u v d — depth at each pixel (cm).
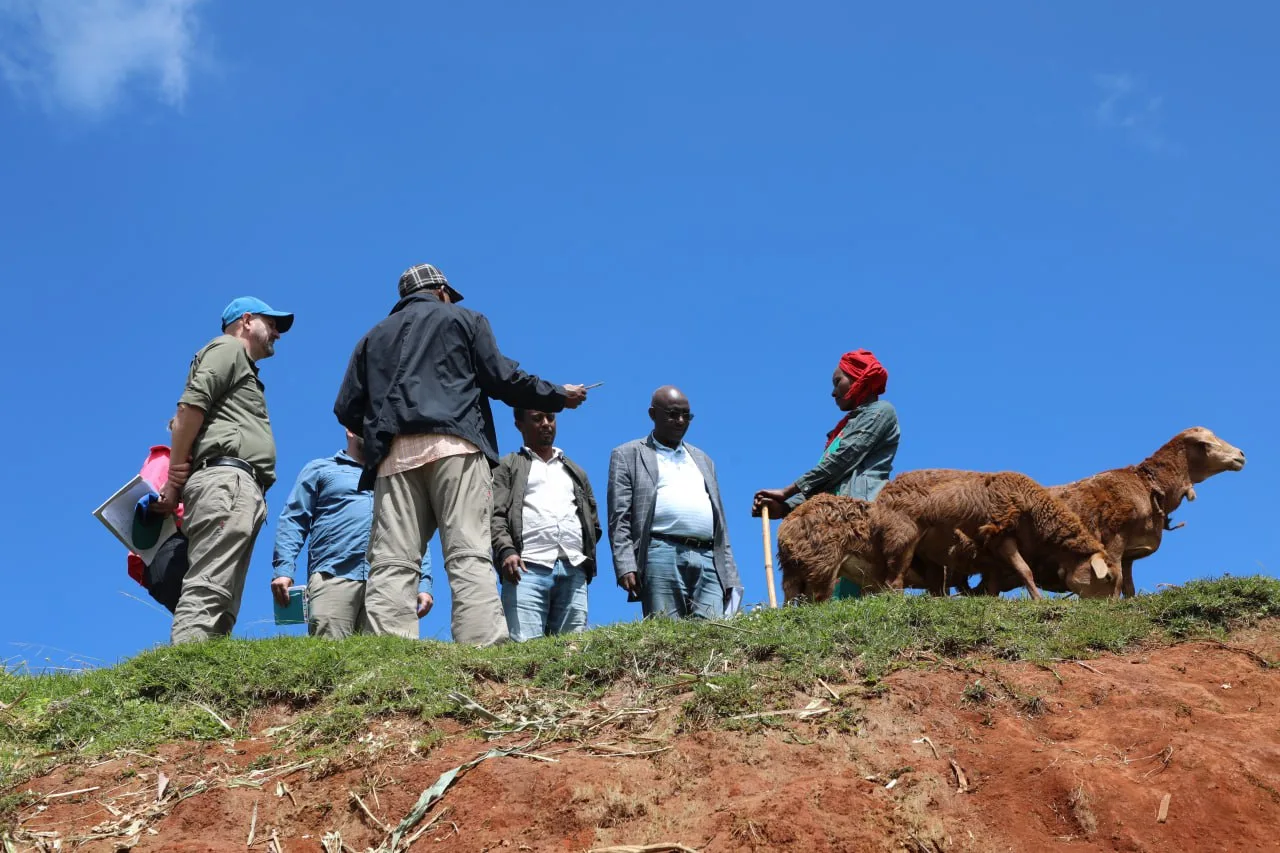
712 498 911
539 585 861
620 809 508
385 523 719
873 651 639
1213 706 593
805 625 679
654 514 889
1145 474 876
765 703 589
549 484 886
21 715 613
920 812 498
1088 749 550
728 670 630
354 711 606
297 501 913
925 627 672
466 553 709
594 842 489
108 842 515
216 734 607
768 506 934
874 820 491
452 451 715
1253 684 618
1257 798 511
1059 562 834
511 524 862
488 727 591
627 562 877
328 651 662
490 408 760
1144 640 677
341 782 550
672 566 880
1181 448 873
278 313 788
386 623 707
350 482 910
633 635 675
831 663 628
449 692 615
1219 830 494
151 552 739
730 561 914
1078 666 634
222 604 706
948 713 586
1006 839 493
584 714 598
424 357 729
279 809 537
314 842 515
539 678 639
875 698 590
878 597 732
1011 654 651
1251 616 684
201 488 707
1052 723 583
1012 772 528
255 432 737
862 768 533
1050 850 487
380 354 733
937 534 846
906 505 848
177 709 625
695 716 579
